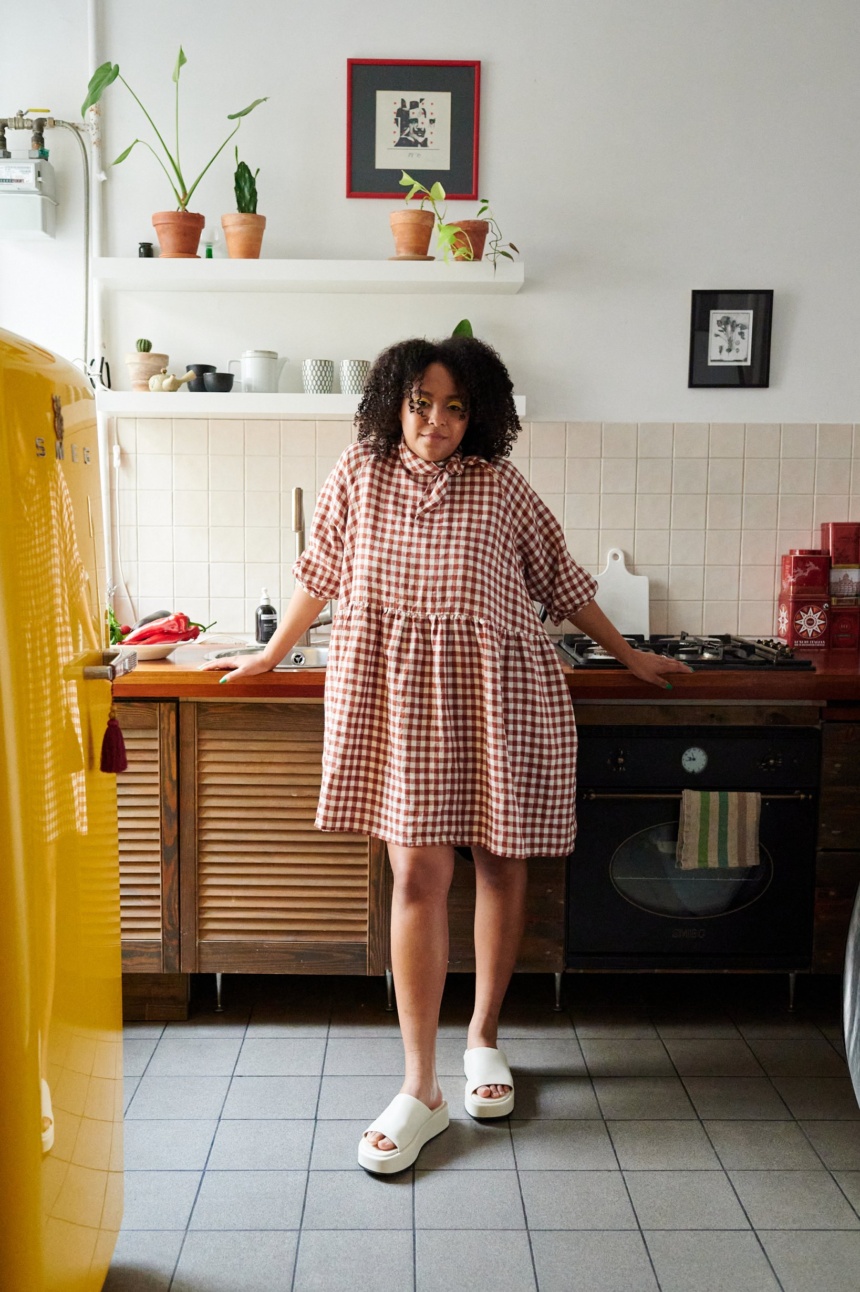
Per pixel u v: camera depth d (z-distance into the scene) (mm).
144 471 3002
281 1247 1751
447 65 2906
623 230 2959
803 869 2496
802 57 2920
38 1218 1245
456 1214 1837
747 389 3008
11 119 2867
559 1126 2096
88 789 1491
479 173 2945
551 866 2490
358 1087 2227
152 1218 1816
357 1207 1852
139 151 2934
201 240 2932
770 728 2463
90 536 1521
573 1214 1839
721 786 2471
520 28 2906
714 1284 1676
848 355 2998
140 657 2521
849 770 2477
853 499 3031
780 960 2521
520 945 2512
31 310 2980
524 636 2141
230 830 2467
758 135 2938
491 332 2986
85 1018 1472
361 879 2480
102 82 2676
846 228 2965
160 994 2535
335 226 2955
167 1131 2064
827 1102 2188
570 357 2992
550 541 2250
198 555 3025
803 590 2916
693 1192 1900
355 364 2828
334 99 2920
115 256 2961
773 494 3027
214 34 2898
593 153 2939
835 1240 1780
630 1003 2631
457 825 2084
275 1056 2357
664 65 2920
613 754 2455
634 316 2984
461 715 2078
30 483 1234
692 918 2510
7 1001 1189
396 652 2051
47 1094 1287
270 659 2324
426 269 2785
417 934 2061
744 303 2965
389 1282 1674
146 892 2480
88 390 1531
